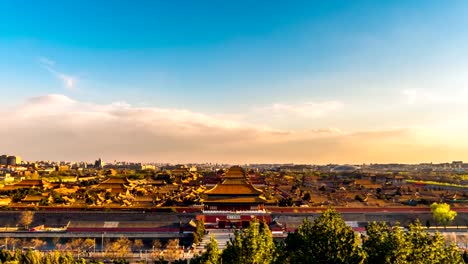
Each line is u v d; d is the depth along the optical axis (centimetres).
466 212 15788
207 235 13700
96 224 13800
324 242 5956
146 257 11300
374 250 5553
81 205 16388
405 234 5491
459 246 12762
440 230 14388
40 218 14512
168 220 14412
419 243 5253
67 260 8969
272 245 6669
